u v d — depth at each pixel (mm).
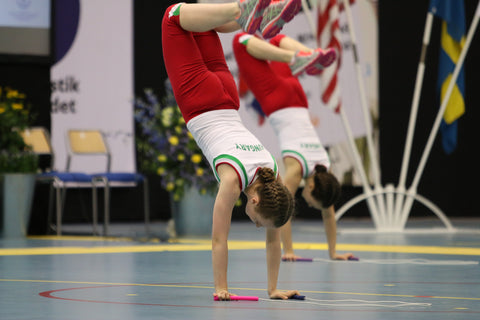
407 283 6020
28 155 12891
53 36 15352
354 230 14508
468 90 20359
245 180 5066
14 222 12531
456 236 13109
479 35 20312
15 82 15742
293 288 5684
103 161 16891
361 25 18844
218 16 5227
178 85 5414
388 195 14711
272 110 8305
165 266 7520
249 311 4418
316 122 18516
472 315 4254
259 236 13047
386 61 19703
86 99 16797
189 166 12773
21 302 4812
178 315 4227
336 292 5426
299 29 18266
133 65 17594
